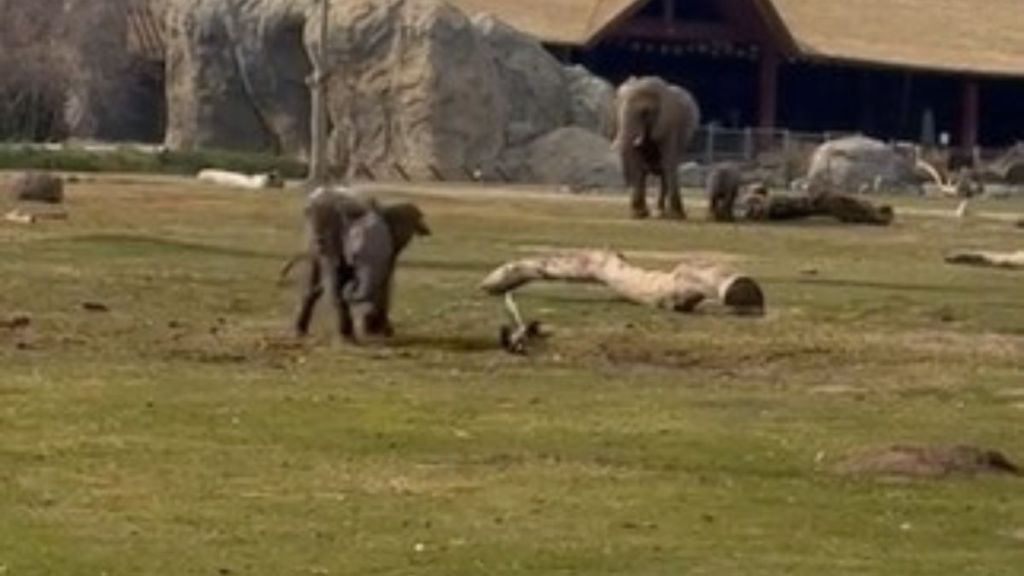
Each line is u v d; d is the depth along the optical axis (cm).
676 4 9656
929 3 10562
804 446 1994
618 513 1681
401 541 1572
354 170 7819
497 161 7850
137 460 1836
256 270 3566
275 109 8188
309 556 1523
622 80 9762
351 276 2677
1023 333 3019
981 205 7200
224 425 2016
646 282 3142
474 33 7850
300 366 2456
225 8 8206
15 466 1795
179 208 5081
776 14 9625
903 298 3425
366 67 7838
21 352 2520
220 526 1603
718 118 10006
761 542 1600
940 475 1856
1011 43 10431
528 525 1631
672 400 2267
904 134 10400
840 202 5475
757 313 3102
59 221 4472
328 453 1897
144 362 2455
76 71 8962
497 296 3244
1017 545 1611
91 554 1509
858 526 1659
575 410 2167
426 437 1983
